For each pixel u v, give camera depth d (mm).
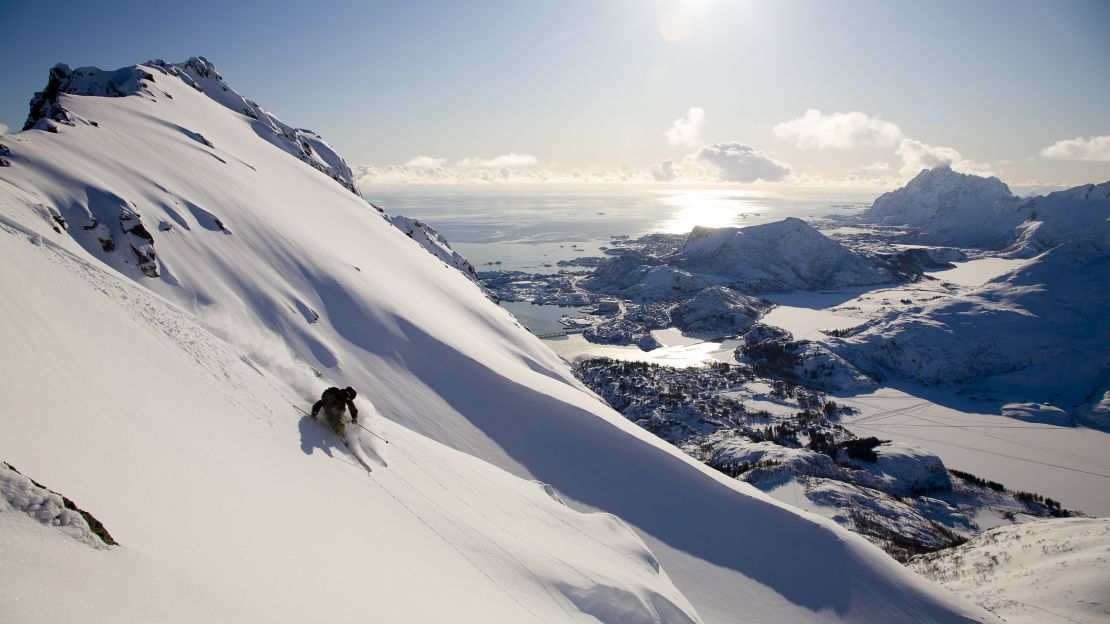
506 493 22031
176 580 5441
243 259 42094
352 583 8273
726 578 36031
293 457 11727
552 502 25172
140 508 6375
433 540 13289
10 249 11195
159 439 8273
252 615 5742
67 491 5660
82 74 74875
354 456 14492
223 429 10547
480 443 41719
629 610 17500
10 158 33344
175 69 105562
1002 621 36750
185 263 37000
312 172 95750
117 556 5133
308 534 8859
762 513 41062
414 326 49656
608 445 44688
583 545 21797
